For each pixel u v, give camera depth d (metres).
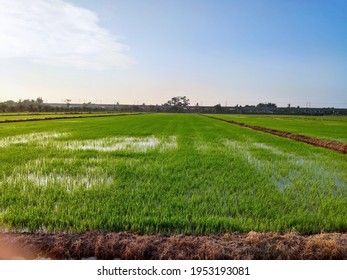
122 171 9.49
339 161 12.59
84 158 12.30
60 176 8.98
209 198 6.78
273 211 6.02
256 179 8.74
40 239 4.67
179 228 5.23
